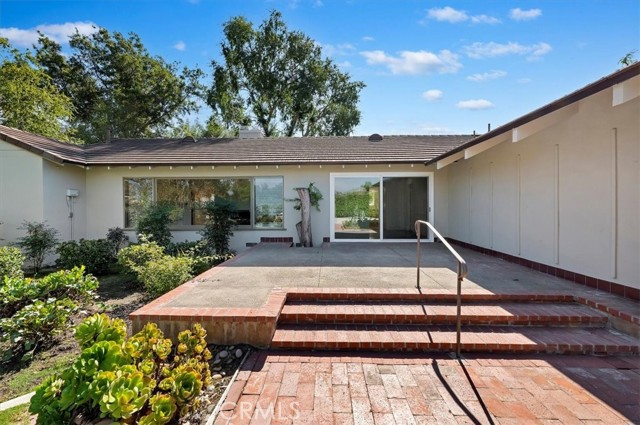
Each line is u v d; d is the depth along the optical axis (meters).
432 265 7.68
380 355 4.10
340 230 12.09
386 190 12.10
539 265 7.07
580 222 5.95
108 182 12.00
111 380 2.51
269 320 4.23
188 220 12.09
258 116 28.27
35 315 4.63
